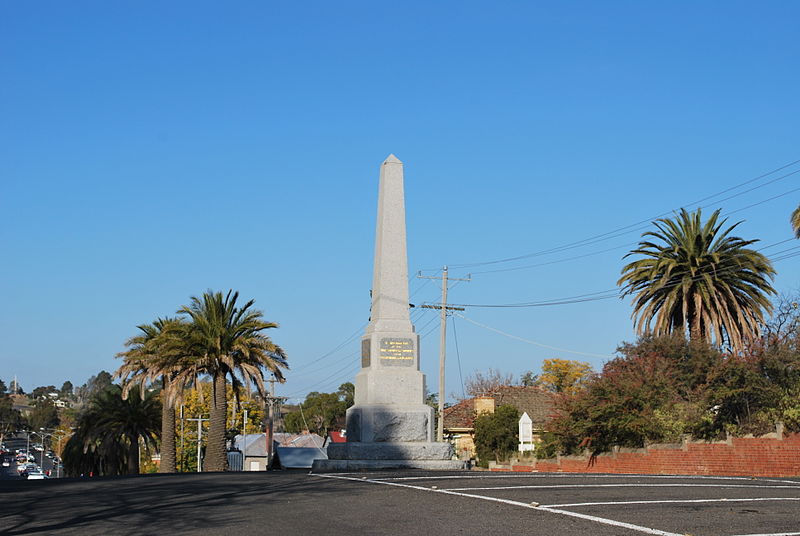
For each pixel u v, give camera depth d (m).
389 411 24.77
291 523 11.37
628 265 44.78
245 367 45.62
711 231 42.91
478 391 84.06
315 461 24.25
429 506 12.80
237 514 12.32
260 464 91.56
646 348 39.22
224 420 46.53
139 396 64.38
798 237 40.72
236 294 46.50
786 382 31.02
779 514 11.90
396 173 26.91
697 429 33.69
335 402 129.25
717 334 41.22
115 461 68.81
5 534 10.97
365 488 15.58
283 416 149.62
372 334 25.53
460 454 63.59
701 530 10.41
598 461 36.12
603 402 35.31
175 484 17.47
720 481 17.70
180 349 45.47
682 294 42.72
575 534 10.16
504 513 11.95
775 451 27.77
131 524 11.57
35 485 18.67
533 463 41.78
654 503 13.02
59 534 10.88
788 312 45.59
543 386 95.56
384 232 26.42
